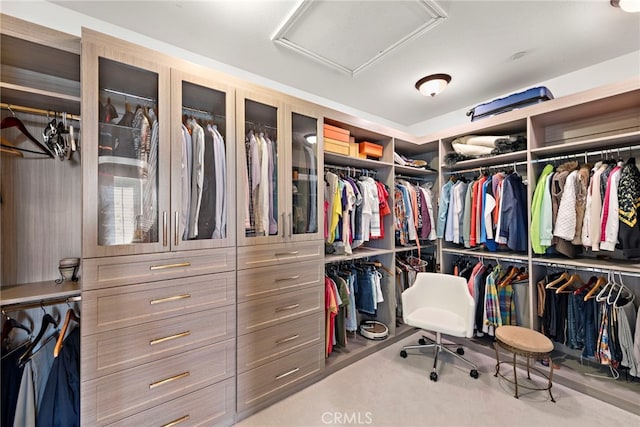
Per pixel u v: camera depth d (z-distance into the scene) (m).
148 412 1.41
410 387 2.01
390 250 2.77
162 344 1.46
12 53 1.35
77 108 1.54
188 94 1.64
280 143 1.94
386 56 2.14
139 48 1.41
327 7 1.64
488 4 1.61
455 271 2.91
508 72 2.38
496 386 2.01
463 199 2.79
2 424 1.28
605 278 2.22
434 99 2.93
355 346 2.53
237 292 1.72
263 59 2.18
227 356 1.67
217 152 1.68
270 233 1.90
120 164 1.43
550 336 2.24
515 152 2.42
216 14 1.69
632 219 1.79
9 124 1.36
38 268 1.52
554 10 1.66
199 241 1.58
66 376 1.32
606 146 2.15
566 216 2.06
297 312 2.00
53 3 1.59
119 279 1.34
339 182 2.42
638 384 1.90
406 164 3.09
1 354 1.32
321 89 2.70
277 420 1.70
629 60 2.12
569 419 1.67
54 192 1.57
